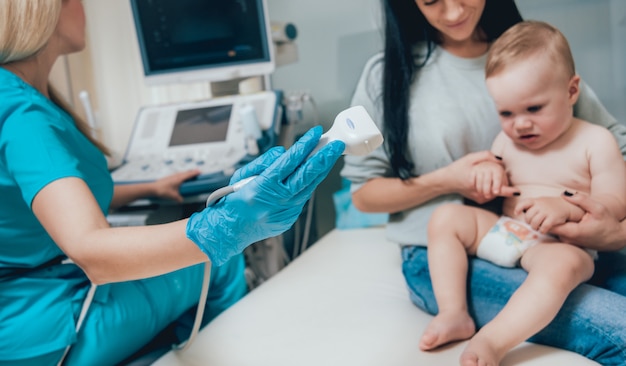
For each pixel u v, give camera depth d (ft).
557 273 2.98
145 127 5.80
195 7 5.42
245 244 2.46
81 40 3.93
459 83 3.95
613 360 2.82
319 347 3.24
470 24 3.67
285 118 5.82
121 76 6.61
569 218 3.23
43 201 2.76
